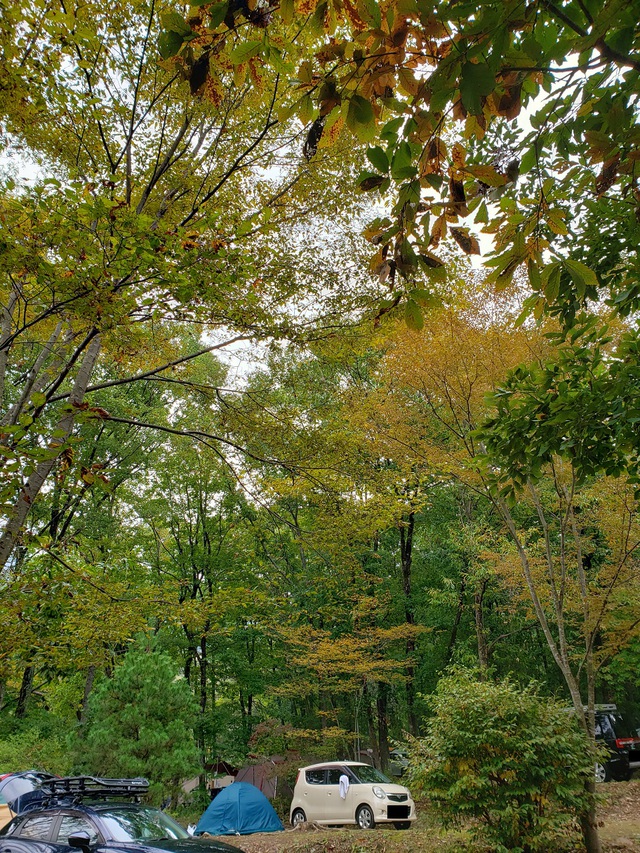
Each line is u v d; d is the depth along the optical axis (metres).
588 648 9.17
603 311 9.66
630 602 9.76
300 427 7.85
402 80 2.13
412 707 18.91
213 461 9.29
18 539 5.75
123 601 6.62
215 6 2.04
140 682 12.93
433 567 20.02
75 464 4.55
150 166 7.92
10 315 5.96
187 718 13.01
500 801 7.18
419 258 2.36
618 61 2.14
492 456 5.91
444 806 7.56
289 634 15.62
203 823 13.25
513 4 1.85
